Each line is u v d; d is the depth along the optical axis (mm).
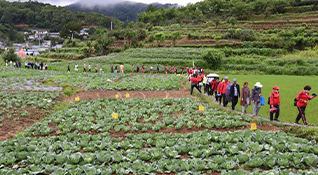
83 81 30359
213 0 129375
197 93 21422
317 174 6355
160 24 123125
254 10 103750
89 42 78938
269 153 8312
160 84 27844
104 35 96625
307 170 6945
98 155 8367
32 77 31344
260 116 13672
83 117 14883
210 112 14656
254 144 8688
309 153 8203
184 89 25703
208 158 8234
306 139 9289
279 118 13195
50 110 17438
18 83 26641
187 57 58438
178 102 18312
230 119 13312
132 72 45844
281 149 8430
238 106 16938
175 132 11898
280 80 31812
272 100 12227
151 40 86500
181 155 8898
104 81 30531
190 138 10148
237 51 62375
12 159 8352
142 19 138250
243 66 49000
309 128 10461
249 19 100562
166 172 7547
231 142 9492
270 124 12109
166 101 18156
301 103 11469
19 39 167500
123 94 23438
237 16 104875
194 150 8742
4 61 60062
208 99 18484
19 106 17203
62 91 23391
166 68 46500
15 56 60344
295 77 36938
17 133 12234
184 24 113062
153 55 62375
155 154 8391
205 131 10867
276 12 99938
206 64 51531
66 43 116125
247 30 72812
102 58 62812
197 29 95188
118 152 8750
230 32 76812
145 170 7496
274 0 102875
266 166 7492
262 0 103688
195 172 7180
